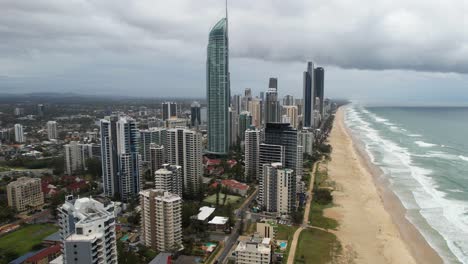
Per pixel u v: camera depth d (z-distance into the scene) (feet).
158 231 509.76
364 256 498.69
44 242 530.68
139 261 478.59
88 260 299.79
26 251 517.55
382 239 553.23
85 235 310.65
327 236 559.79
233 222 604.49
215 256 495.41
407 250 517.96
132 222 618.85
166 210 502.79
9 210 655.76
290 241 537.24
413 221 622.54
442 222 617.62
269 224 542.16
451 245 532.73
